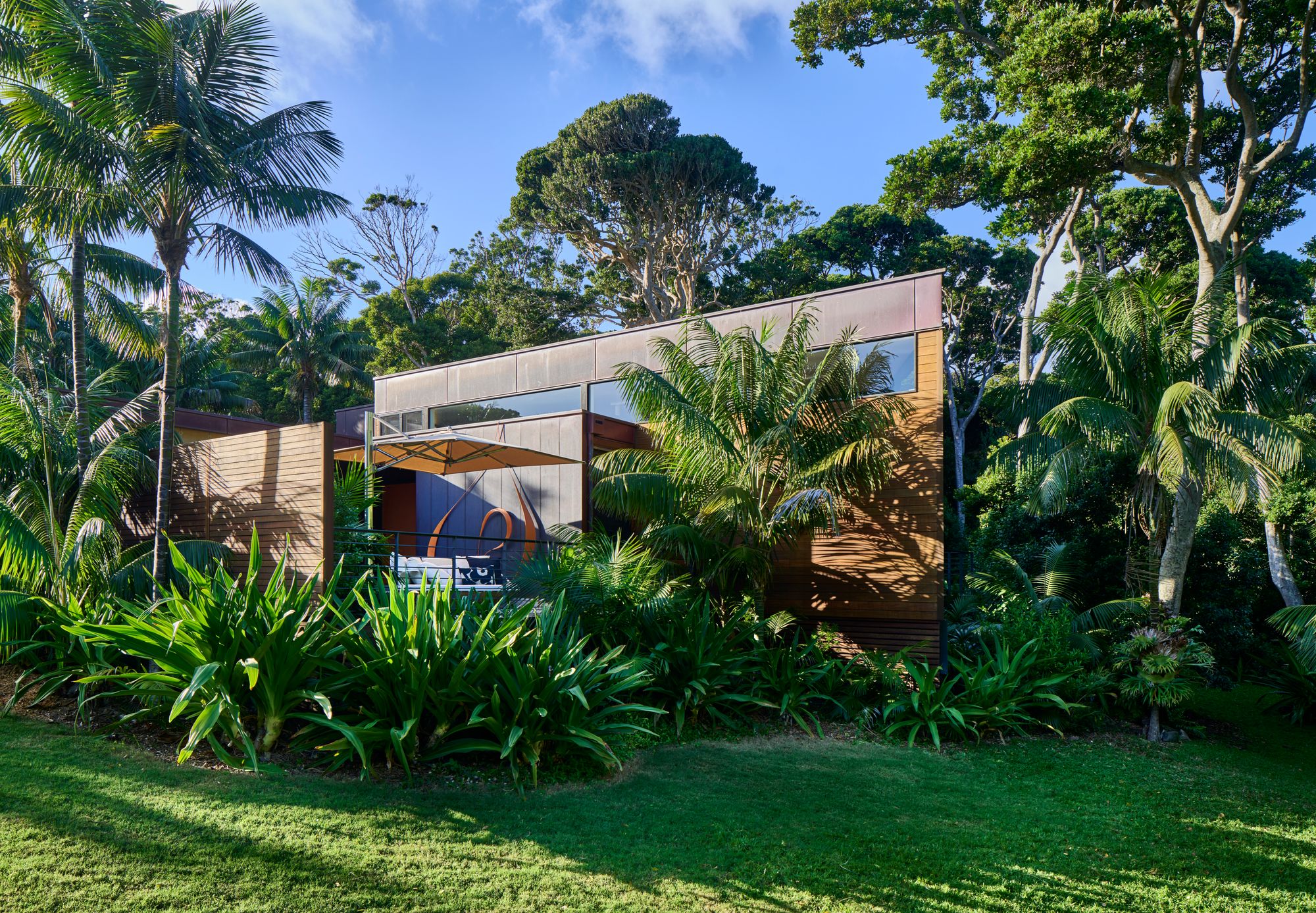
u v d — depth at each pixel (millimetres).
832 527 10430
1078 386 12945
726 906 4680
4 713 6520
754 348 12000
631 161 29000
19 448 9500
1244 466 11242
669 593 9562
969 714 10195
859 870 5473
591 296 33500
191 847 4477
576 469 13141
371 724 5949
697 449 11594
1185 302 13070
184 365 30703
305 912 3967
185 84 8789
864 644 12477
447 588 7043
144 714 6438
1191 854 6613
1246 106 14477
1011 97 14453
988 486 18203
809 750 8938
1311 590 17922
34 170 8570
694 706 9383
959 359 36000
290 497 8805
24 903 3682
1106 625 12727
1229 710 14500
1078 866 6027
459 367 17219
